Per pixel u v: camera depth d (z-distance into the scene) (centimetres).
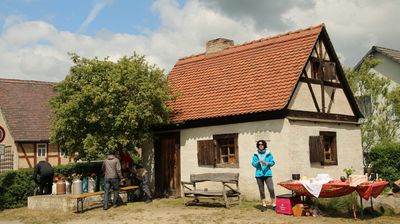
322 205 1225
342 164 1705
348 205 1190
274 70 1630
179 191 1733
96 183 1711
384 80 2208
